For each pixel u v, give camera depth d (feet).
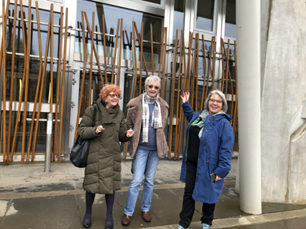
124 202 10.56
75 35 17.49
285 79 11.82
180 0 20.61
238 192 12.75
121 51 18.83
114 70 18.38
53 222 8.46
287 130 11.90
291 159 11.93
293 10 11.78
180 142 19.74
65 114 17.43
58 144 17.17
